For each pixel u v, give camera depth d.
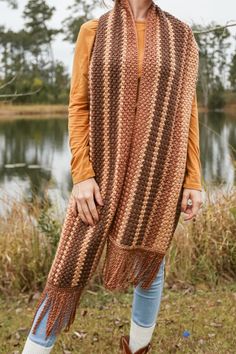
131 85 2.00
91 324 3.38
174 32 2.08
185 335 3.13
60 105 32.34
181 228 4.36
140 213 2.04
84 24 2.10
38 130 24.19
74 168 2.06
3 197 4.84
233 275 4.24
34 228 4.27
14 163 14.02
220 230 4.32
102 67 2.00
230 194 4.55
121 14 2.05
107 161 2.04
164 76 2.01
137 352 2.37
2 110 31.52
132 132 2.01
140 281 2.19
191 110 2.15
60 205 4.72
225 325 3.30
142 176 2.02
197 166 2.18
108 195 2.03
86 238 2.06
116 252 2.07
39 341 2.13
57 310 2.10
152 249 2.12
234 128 11.32
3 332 3.33
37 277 4.12
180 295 3.89
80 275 2.08
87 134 2.08
